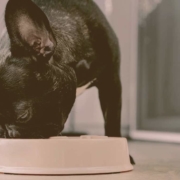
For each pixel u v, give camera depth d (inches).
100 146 29.1
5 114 29.1
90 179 27.1
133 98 82.9
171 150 56.2
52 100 29.6
